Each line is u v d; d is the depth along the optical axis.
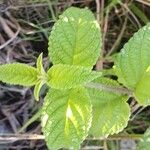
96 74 0.14
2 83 0.25
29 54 0.25
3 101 0.25
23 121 0.25
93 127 0.20
